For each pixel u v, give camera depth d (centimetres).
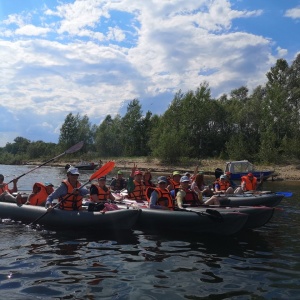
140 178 880
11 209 732
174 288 399
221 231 632
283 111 3192
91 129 5244
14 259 489
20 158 5481
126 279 423
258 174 2139
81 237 615
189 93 3812
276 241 614
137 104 4638
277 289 400
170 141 3309
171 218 654
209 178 2319
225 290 396
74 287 396
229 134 3725
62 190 691
